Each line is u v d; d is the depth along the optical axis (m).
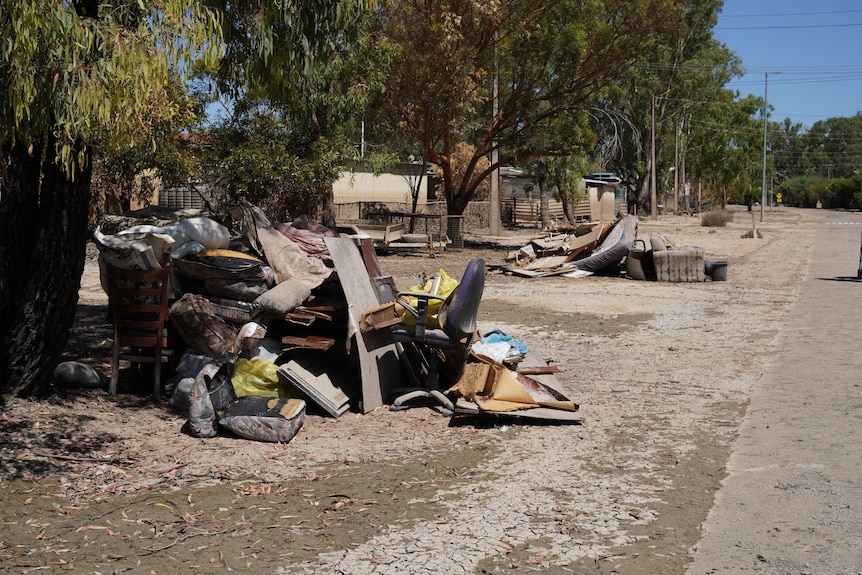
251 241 8.60
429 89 26.89
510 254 24.27
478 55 27.55
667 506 5.48
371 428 7.33
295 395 7.75
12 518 5.23
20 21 5.38
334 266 8.19
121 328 8.02
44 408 7.22
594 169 66.75
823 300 16.48
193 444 6.74
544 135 29.64
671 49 61.66
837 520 5.13
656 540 4.93
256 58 8.06
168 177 21.77
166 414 7.52
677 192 77.62
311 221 10.01
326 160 22.50
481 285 7.70
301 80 8.51
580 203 54.19
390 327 7.88
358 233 15.91
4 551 4.76
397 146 30.45
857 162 179.25
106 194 22.36
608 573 4.49
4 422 6.78
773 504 5.45
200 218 8.77
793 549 4.73
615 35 28.09
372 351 8.03
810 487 5.73
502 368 7.82
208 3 7.53
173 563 4.64
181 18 6.45
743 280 20.62
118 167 21.70
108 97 6.02
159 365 7.92
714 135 79.88
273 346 7.86
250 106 22.31
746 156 81.75
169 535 5.02
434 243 28.84
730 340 12.07
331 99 22.34
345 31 9.05
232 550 4.81
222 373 7.25
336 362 8.37
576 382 9.32
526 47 27.66
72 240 7.30
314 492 5.77
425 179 45.50
